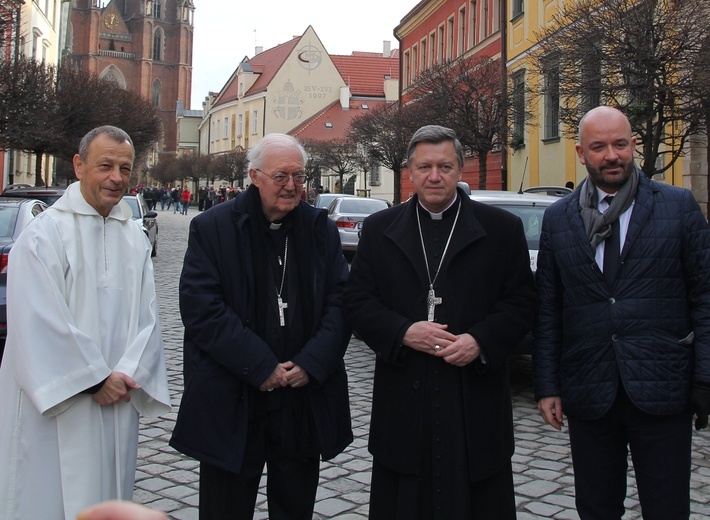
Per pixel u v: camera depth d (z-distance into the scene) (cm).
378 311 318
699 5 1077
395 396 316
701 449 556
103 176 318
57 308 300
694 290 311
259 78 6944
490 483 315
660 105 1124
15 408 306
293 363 321
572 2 1288
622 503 329
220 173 6234
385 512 321
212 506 321
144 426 599
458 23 3244
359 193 4231
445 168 315
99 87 2688
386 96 6419
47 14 3634
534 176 2338
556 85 1262
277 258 334
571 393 321
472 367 311
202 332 313
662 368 304
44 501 304
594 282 315
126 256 333
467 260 318
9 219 855
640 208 312
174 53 10406
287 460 335
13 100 1814
